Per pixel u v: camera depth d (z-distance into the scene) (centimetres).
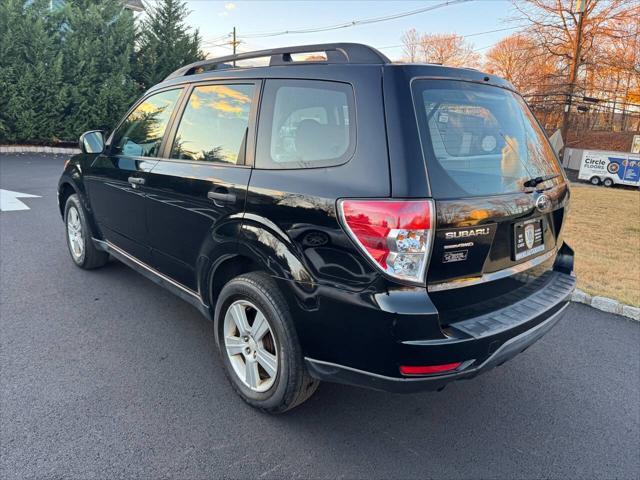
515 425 278
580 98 2884
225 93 301
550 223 288
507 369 346
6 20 1575
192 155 319
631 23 2833
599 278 552
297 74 258
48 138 1756
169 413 270
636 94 3011
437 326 207
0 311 387
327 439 256
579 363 357
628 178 1969
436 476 234
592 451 257
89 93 1800
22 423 253
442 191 211
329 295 221
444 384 216
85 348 337
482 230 226
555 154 310
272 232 245
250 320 277
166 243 341
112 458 232
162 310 405
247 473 228
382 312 204
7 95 1609
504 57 4072
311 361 239
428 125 218
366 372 219
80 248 483
